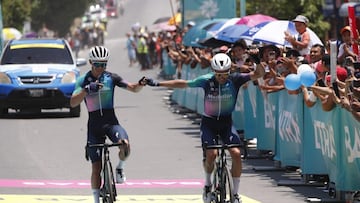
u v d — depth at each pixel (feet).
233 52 93.25
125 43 444.14
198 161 88.99
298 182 73.92
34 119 133.80
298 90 73.26
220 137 60.80
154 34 294.25
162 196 69.82
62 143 104.17
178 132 115.03
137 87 59.88
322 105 65.67
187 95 140.67
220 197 58.90
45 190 72.84
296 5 161.48
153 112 143.74
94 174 59.52
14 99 131.75
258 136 88.02
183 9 165.89
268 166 83.82
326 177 72.90
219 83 60.03
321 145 68.95
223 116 60.39
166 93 185.16
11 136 111.55
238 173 59.00
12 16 284.00
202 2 163.02
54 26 361.30
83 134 113.19
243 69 76.89
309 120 71.00
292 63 79.97
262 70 60.23
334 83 63.67
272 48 84.33
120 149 58.49
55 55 139.33
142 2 615.16
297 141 75.87
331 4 159.53
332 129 65.21
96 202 59.57
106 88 59.31
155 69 277.64
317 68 74.74
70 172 82.69
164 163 87.86
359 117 60.03
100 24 460.96
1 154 95.14
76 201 67.56
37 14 341.00
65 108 146.92
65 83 132.67
